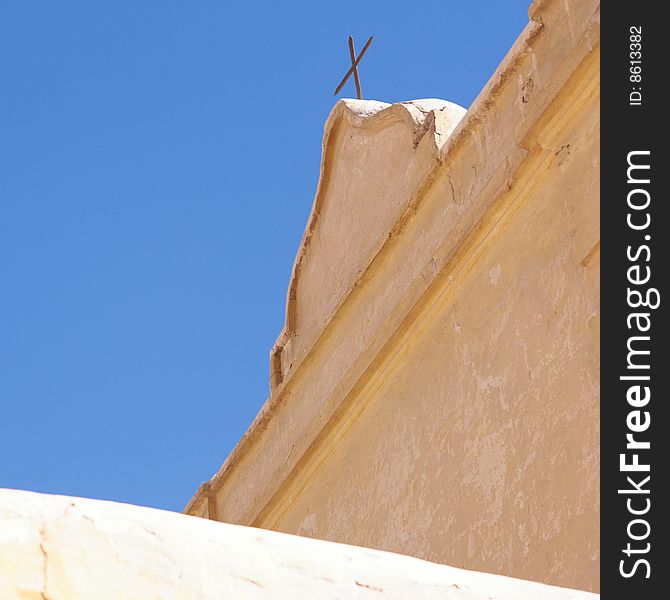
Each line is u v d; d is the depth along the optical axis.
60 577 3.92
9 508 3.98
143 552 4.08
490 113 11.02
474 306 10.94
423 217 11.90
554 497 9.30
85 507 4.10
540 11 10.44
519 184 10.46
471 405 10.68
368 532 11.85
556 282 9.92
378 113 13.01
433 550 10.68
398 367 11.96
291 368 13.87
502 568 9.69
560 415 9.48
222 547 4.23
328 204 14.06
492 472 10.14
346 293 12.89
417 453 11.34
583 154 9.87
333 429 12.82
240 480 14.82
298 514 13.35
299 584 4.25
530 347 10.06
